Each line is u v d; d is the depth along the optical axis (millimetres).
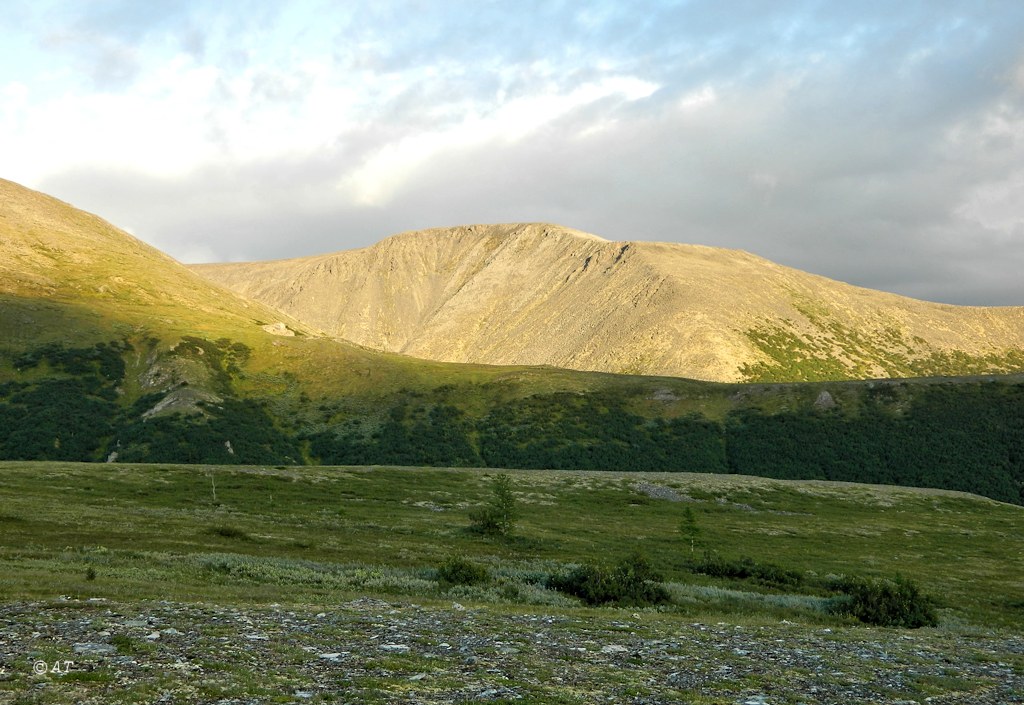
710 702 17531
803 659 24156
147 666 16453
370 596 34125
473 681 17672
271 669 17328
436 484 112812
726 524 100500
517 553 65312
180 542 50812
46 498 71875
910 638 32250
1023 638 37062
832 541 91062
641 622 30328
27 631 19047
